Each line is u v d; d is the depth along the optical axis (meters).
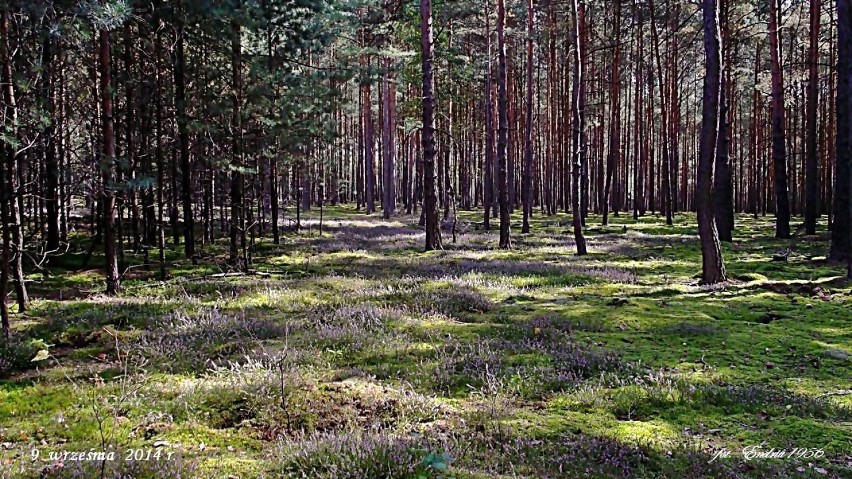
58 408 6.09
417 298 11.87
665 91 39.66
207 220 22.41
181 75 16.84
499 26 22.39
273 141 19.09
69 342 8.83
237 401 6.28
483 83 40.69
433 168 22.00
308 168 26.69
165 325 9.67
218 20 15.86
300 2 18.19
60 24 10.97
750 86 41.09
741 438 5.32
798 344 8.50
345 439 5.01
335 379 7.02
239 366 7.34
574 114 21.08
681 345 8.55
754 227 31.33
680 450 4.98
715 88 13.33
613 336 9.12
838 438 5.29
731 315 10.56
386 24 29.00
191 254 19.47
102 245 21.53
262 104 17.58
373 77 22.23
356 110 36.00
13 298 12.47
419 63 31.16
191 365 7.57
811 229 24.00
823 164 37.47
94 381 6.95
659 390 6.42
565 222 37.31
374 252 21.77
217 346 8.40
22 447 5.11
